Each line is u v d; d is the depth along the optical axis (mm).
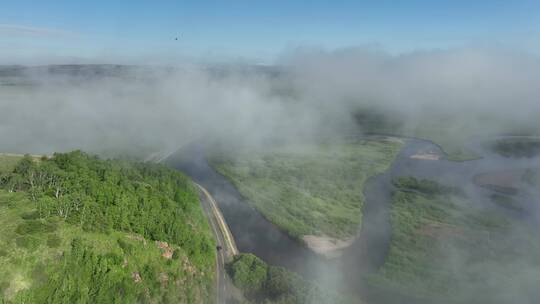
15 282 120875
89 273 135500
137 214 175875
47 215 151125
